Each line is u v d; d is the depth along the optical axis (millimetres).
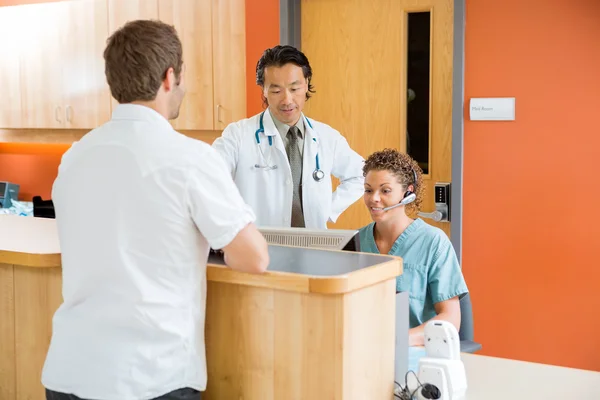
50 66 4594
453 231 3633
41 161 5070
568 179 3418
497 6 3471
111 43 1628
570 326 3477
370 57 3863
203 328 1696
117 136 1604
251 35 3996
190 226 1591
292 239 2109
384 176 2396
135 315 1569
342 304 1596
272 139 2912
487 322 3635
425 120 3771
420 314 2412
